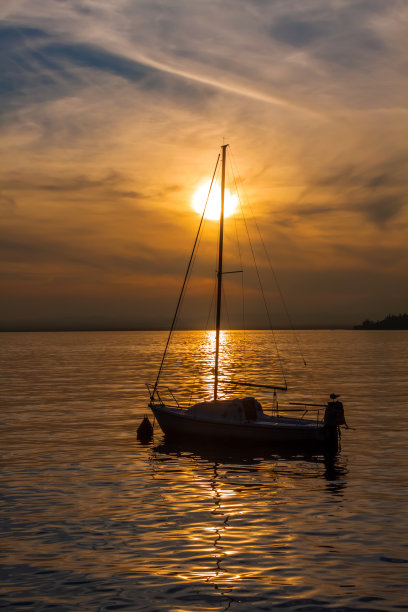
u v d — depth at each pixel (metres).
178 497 19.61
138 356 131.38
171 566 13.65
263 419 31.00
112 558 14.13
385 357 121.94
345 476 22.62
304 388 56.62
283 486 21.14
